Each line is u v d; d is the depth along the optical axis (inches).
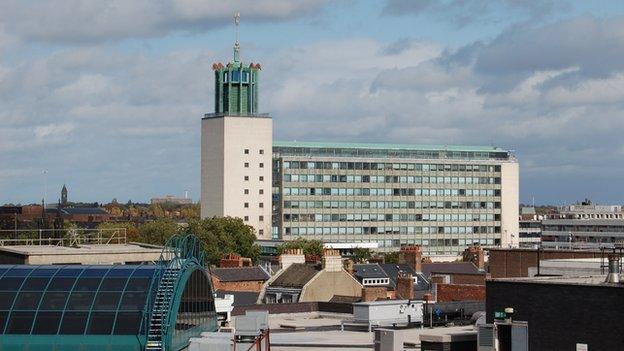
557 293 3213.6
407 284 7214.6
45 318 3469.5
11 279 3609.7
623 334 3063.5
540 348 3238.2
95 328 3427.7
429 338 3395.7
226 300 4884.4
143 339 3405.5
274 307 5580.7
